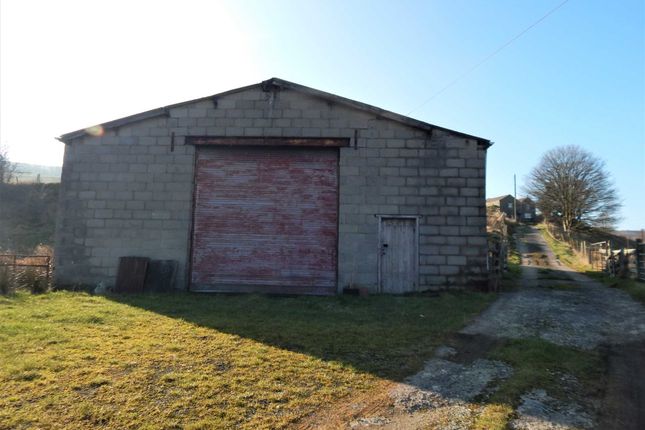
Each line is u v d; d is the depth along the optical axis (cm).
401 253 1139
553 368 588
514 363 607
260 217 1170
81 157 1205
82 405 434
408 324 803
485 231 1128
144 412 425
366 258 1137
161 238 1171
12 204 3341
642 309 962
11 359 553
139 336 682
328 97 1162
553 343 702
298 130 1173
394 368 577
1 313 802
